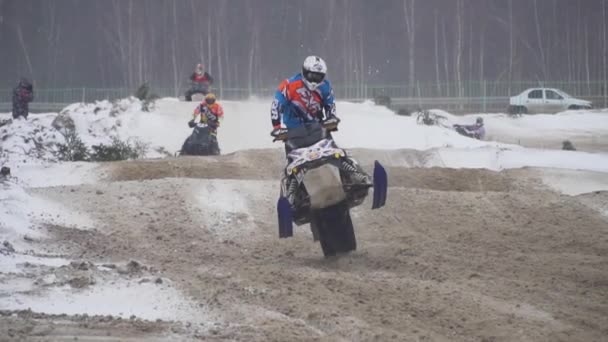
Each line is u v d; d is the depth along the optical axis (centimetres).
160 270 2241
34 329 1670
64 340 1609
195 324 1745
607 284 2039
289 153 2325
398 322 1748
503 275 2152
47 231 2730
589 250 2420
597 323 1730
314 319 1769
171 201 3084
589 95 12319
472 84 12288
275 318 1780
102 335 1650
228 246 2630
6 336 1619
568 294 1958
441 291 1986
